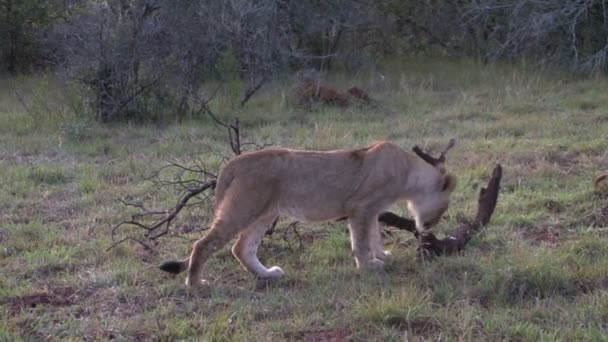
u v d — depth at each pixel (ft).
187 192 37.99
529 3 78.48
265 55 74.74
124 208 41.37
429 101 66.90
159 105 63.98
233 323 28.09
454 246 33.96
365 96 66.49
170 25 67.87
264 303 29.53
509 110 62.23
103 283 31.99
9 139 56.70
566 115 59.47
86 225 39.17
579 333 26.23
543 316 27.86
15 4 88.38
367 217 32.60
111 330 27.73
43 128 60.23
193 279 31.37
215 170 46.83
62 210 41.91
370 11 85.81
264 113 63.57
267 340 26.55
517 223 37.73
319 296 29.71
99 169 48.62
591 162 46.93
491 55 81.82
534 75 74.33
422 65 84.43
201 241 31.19
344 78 79.15
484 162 47.32
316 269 33.12
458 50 89.61
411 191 33.58
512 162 47.55
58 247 35.94
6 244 36.60
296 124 60.29
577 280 30.53
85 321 28.58
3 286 31.96
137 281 32.27
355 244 32.73
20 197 43.62
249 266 32.73
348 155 32.48
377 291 29.94
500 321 27.17
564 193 41.34
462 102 65.10
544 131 54.75
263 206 31.42
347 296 29.86
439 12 89.10
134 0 67.82
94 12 68.59
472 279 31.09
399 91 71.56
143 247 36.22
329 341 26.71
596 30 77.30
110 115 62.64
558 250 33.78
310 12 82.58
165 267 31.71
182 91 64.95
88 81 63.21
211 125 60.54
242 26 73.92
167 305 29.91
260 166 31.37
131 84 63.87
